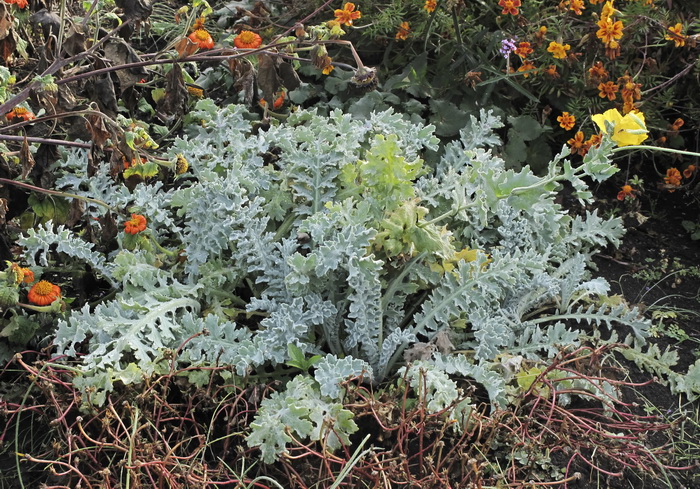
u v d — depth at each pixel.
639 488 2.32
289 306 2.47
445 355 2.53
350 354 2.62
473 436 2.36
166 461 2.09
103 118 2.47
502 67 3.87
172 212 3.08
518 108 3.89
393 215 2.49
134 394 2.36
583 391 2.44
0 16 2.41
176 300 2.53
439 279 2.61
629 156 3.66
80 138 2.79
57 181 2.85
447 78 3.70
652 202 3.62
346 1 3.94
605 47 3.50
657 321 2.97
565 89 3.75
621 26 3.34
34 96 2.42
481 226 2.87
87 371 2.29
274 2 4.21
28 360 2.62
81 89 3.14
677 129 3.61
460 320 2.63
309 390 2.33
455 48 3.72
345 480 2.22
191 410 2.30
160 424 2.40
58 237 2.62
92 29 3.65
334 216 2.50
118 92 3.62
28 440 2.39
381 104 3.57
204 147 2.97
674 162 3.76
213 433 2.41
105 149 2.72
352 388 2.35
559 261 2.96
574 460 2.38
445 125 3.53
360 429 2.41
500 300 2.80
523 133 3.57
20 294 2.63
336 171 2.76
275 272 2.60
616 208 3.53
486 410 2.51
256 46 3.15
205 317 2.61
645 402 2.61
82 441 2.19
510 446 2.35
